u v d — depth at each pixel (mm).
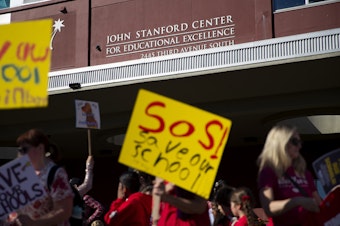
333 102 11656
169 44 12688
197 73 11383
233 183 15867
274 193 4602
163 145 4461
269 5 11750
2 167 4422
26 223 4398
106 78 12336
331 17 11258
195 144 4500
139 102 4477
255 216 6090
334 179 5219
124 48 13172
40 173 4598
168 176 4422
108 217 7133
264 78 11352
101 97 12992
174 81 11797
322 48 10359
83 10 13750
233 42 12008
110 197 17609
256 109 12359
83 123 7723
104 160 17984
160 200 4789
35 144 4609
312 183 4945
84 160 18703
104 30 13469
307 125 13570
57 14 14047
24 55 4051
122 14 13336
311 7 11453
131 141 4418
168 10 12828
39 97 3975
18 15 14586
